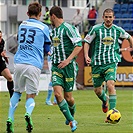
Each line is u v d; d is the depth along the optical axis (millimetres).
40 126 28703
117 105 42375
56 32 26594
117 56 30422
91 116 34000
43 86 64000
